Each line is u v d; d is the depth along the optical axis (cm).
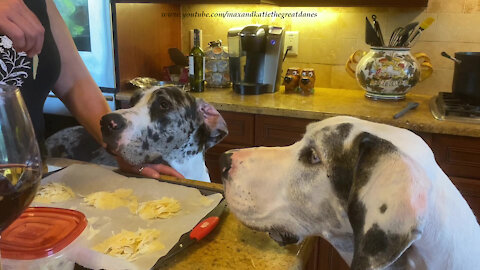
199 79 253
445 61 245
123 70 255
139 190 101
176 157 150
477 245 74
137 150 136
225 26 286
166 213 89
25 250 62
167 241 80
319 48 269
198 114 155
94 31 245
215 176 232
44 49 127
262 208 85
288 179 84
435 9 240
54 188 99
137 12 258
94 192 100
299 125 211
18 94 59
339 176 77
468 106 200
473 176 186
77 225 69
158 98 144
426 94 253
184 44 301
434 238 69
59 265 65
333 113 201
